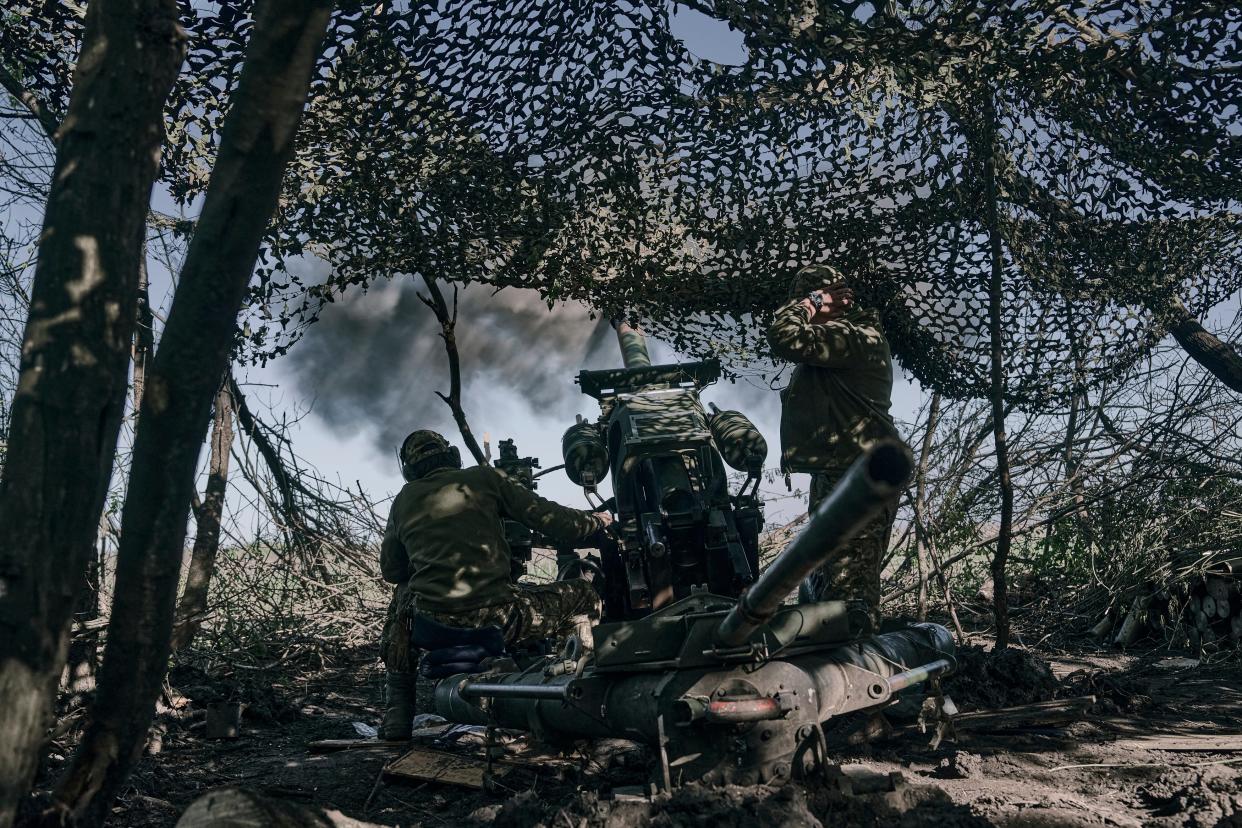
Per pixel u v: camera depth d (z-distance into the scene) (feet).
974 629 26.76
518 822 10.34
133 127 8.15
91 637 17.94
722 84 15.23
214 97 14.76
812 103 15.67
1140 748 14.55
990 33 13.96
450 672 15.47
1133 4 13.52
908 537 27.73
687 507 17.60
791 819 9.45
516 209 17.29
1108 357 22.03
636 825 9.86
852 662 12.66
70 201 7.98
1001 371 20.06
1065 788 12.73
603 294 19.66
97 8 8.22
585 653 12.68
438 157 16.60
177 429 8.23
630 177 16.93
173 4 8.41
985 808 11.03
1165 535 25.61
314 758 16.08
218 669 23.09
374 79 15.01
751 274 19.54
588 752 14.92
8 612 7.60
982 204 19.52
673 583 17.70
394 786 14.29
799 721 11.37
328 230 17.63
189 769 15.72
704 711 11.07
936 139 18.31
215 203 8.19
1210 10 13.28
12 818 7.66
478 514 16.20
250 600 25.85
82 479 7.86
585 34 14.85
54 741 15.65
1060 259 20.22
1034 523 27.89
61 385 7.81
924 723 14.84
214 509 21.84
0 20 15.21
